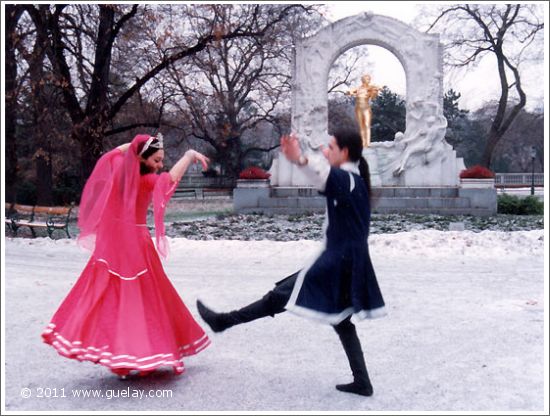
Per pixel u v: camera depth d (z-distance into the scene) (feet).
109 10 65.77
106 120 67.77
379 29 72.64
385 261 32.78
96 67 67.00
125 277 13.66
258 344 17.43
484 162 102.37
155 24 69.00
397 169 70.38
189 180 143.54
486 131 188.24
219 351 16.76
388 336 18.15
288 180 71.77
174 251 36.45
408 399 13.06
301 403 12.82
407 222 54.75
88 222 14.55
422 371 14.97
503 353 16.40
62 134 64.64
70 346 13.00
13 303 22.84
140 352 13.01
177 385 14.02
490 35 95.50
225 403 12.84
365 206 12.70
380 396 13.24
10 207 49.83
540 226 52.19
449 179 71.00
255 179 68.18
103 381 14.35
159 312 13.76
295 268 31.17
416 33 72.02
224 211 77.05
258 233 48.01
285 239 44.09
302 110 73.15
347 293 12.50
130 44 78.33
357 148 13.07
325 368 15.21
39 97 61.67
